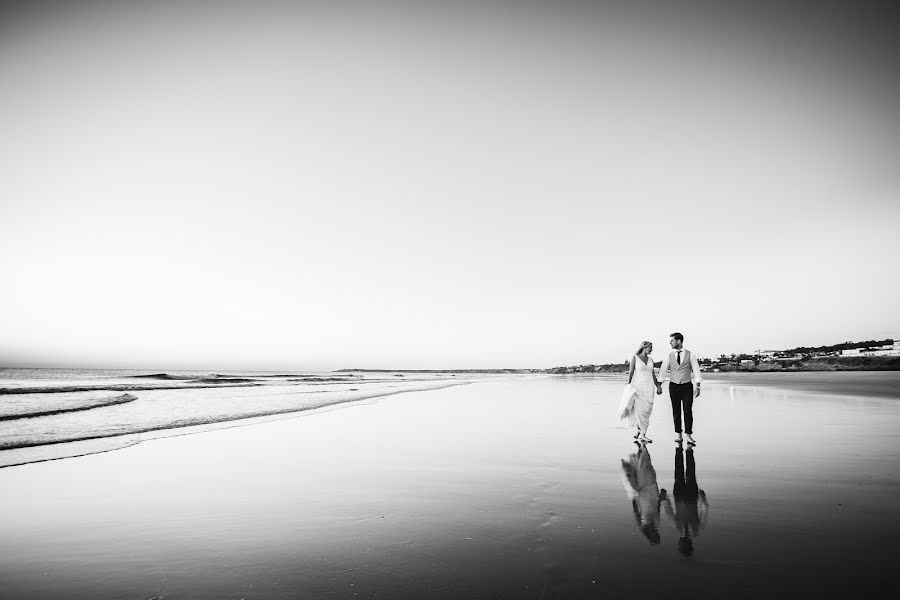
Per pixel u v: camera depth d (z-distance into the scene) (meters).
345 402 19.53
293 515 4.35
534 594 2.62
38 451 8.05
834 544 3.27
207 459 7.25
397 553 3.33
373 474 6.07
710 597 2.53
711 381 35.28
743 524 3.72
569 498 4.65
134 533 3.92
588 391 27.80
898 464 5.96
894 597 2.49
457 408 16.28
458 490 5.16
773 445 7.45
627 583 2.72
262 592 2.77
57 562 3.32
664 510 4.16
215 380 49.41
